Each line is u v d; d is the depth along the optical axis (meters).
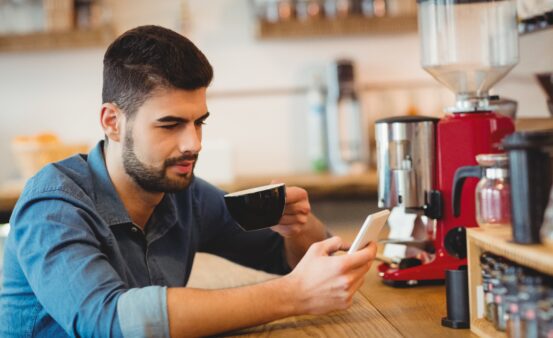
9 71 3.70
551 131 1.08
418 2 1.69
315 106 3.59
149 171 1.49
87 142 3.54
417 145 1.63
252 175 3.71
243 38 3.72
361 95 3.75
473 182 1.55
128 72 1.46
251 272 2.01
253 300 1.30
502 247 1.11
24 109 3.71
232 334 1.31
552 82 2.12
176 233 1.73
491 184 1.24
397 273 1.61
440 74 1.69
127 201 1.60
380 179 1.68
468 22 1.64
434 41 1.67
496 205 1.22
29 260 1.37
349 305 1.32
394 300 1.50
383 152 1.67
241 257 1.95
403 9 3.54
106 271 1.33
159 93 1.44
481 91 1.69
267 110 3.76
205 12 3.70
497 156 1.23
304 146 3.77
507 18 1.64
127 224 1.59
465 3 1.63
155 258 1.67
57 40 3.48
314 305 1.31
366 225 1.32
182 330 1.26
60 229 1.37
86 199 1.49
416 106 3.76
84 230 1.40
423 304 1.45
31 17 3.51
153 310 1.26
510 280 1.06
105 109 1.53
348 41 3.73
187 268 1.82
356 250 1.34
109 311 1.26
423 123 1.63
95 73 3.71
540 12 2.04
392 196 1.66
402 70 3.75
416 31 3.61
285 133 3.76
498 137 1.56
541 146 1.06
